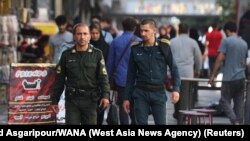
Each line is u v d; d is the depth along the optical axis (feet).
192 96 65.57
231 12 299.99
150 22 47.03
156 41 47.21
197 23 416.05
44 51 95.91
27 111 48.67
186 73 66.90
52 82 49.19
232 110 64.23
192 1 423.23
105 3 332.60
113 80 57.67
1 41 83.35
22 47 95.81
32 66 48.75
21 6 110.22
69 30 92.63
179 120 62.23
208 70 111.86
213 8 408.87
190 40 67.41
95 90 45.01
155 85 46.88
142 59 46.96
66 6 185.16
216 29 111.45
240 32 85.35
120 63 57.36
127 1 425.69
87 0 210.79
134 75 47.73
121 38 57.57
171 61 47.21
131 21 57.36
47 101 49.14
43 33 114.01
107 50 59.88
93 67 44.70
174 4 423.23
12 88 48.39
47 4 140.36
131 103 49.83
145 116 47.14
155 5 424.05
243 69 64.34
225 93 64.28
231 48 63.67
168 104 83.30
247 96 63.87
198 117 59.67
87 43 44.93
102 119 57.98
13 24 86.17
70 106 44.88
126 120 58.13
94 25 59.47
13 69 48.39
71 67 44.68
